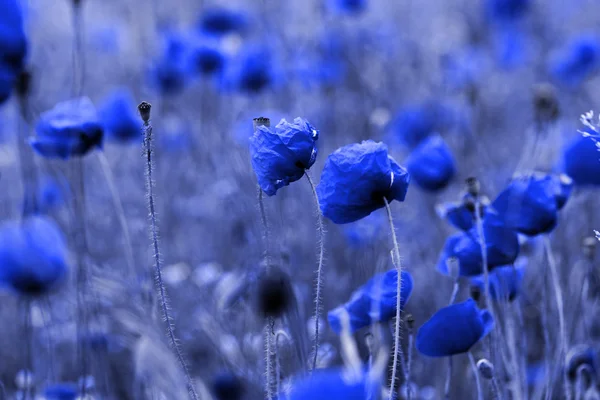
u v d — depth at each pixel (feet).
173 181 7.92
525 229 4.47
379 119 7.25
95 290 5.13
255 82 7.13
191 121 8.36
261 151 4.13
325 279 5.79
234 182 6.13
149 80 8.16
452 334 4.26
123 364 5.47
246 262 5.51
